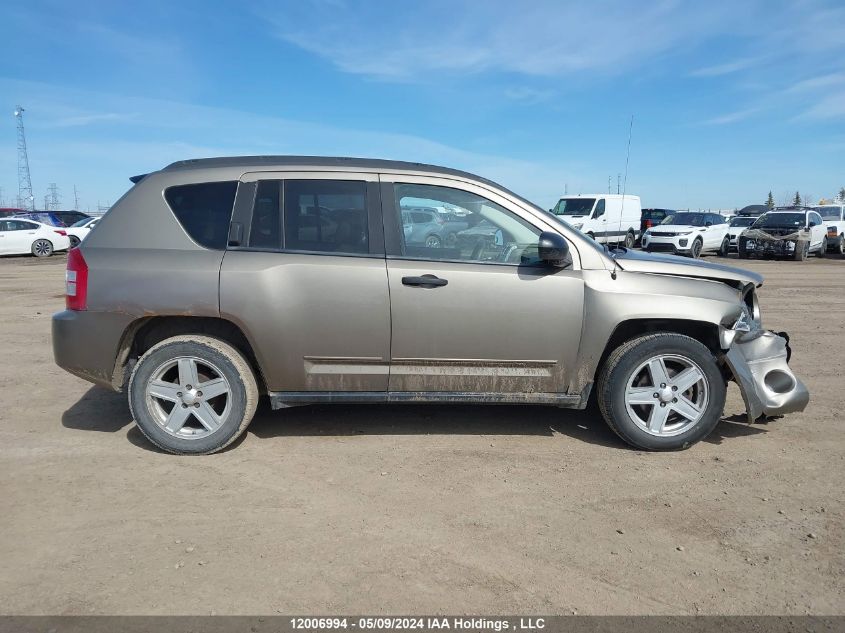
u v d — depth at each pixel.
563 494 3.62
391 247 4.12
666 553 3.03
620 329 4.36
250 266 4.00
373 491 3.64
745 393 4.26
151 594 2.67
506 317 4.10
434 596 2.68
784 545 3.09
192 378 4.09
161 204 4.15
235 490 3.65
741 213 36.62
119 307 4.00
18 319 9.15
